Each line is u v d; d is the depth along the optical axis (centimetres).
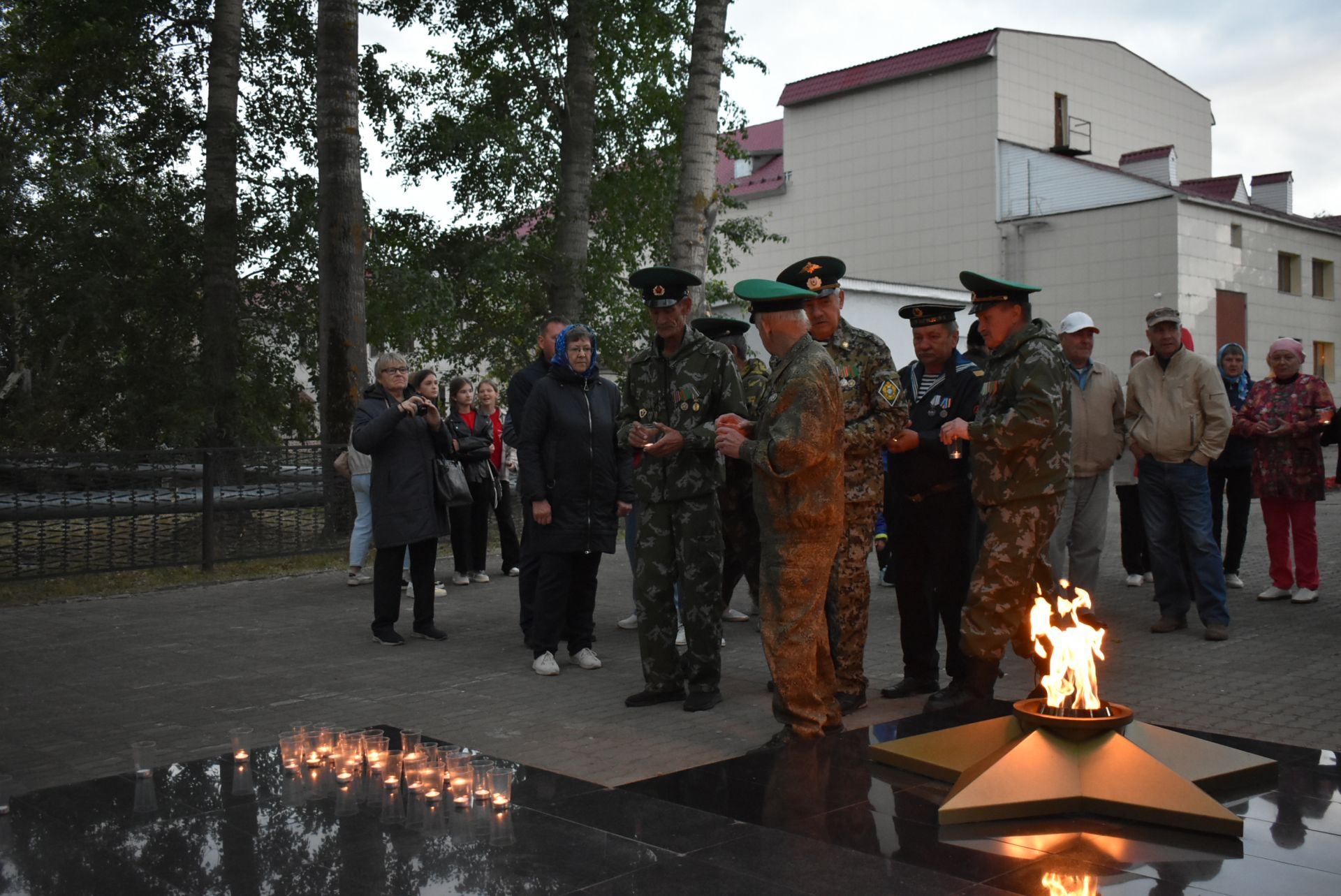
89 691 655
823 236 3594
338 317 1341
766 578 495
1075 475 747
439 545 1311
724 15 1349
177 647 789
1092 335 748
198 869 333
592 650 723
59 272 1680
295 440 1853
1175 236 2939
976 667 524
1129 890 313
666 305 580
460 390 1098
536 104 1830
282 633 844
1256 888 313
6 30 2036
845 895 312
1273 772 413
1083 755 389
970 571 571
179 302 1689
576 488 682
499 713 591
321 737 460
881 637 793
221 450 1170
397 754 442
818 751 466
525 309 1883
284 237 1670
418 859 340
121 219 1672
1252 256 3216
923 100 3356
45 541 1052
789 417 465
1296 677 629
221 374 1656
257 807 389
